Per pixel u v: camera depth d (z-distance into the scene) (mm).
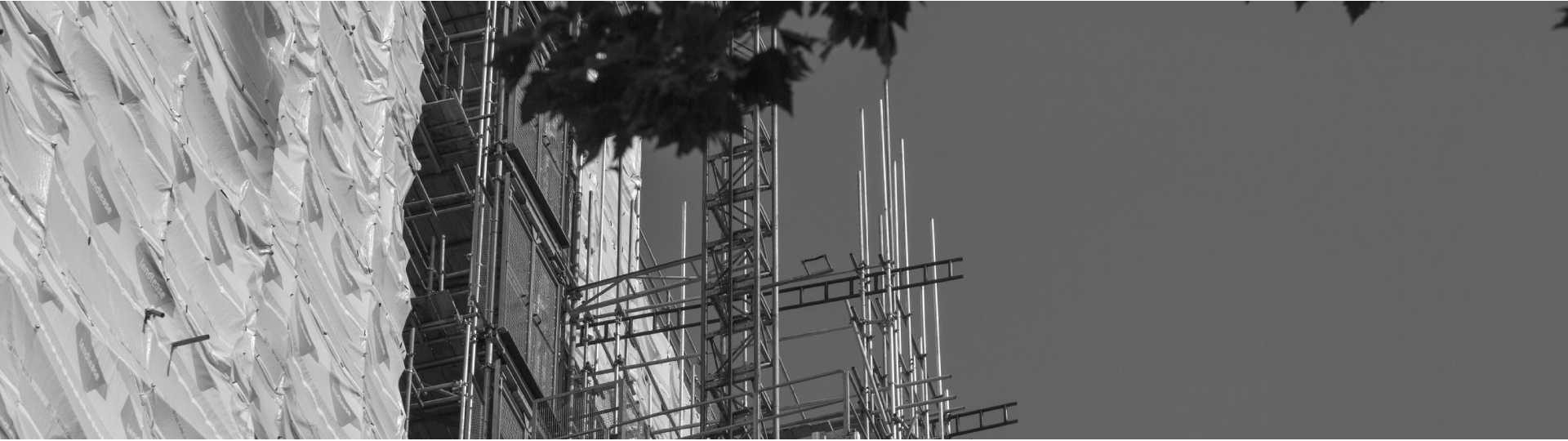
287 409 42281
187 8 40906
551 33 20203
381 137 50812
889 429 59344
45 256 33906
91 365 34438
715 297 60594
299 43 46438
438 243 58906
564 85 19719
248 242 41594
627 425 65938
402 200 51938
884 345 61469
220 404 38844
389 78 52062
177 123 39625
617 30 19891
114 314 35906
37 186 34156
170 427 36969
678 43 19406
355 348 46906
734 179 61781
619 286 70125
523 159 59906
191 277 39125
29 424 32406
